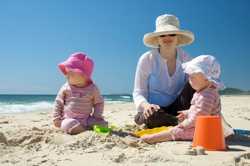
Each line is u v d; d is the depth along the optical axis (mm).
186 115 3809
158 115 4070
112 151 3203
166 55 4344
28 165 2887
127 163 2910
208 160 3012
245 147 3514
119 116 6156
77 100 4047
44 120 5473
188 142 3621
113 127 4219
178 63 4359
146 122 4137
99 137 3527
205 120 3422
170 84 4359
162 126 4109
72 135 3707
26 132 3678
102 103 4141
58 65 4109
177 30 4242
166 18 4375
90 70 4109
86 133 3654
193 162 2947
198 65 3691
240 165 2902
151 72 4359
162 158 2988
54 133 3730
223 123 3760
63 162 2949
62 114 4098
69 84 4098
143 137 3650
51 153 3182
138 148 3324
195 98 3729
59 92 4125
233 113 6812
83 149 3281
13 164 2916
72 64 4055
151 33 4305
